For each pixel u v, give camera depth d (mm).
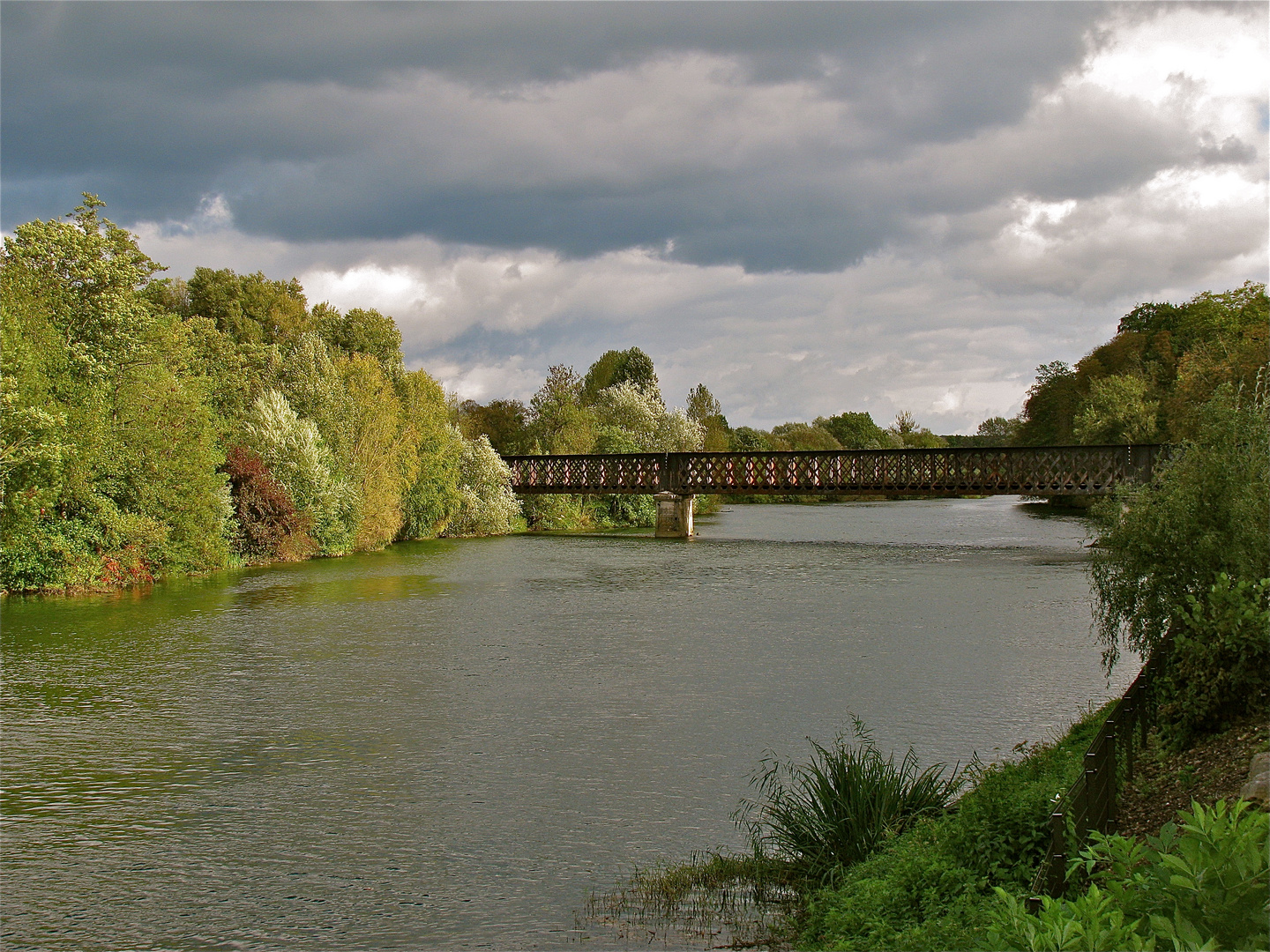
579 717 19312
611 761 16500
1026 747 16422
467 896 11422
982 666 23594
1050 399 107625
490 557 54719
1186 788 11164
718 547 61062
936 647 26250
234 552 49312
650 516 89250
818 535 71375
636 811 14141
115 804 14664
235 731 18562
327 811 14305
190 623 31203
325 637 28609
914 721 18547
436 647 26969
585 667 24078
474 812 14195
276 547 51562
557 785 15336
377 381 62000
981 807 10008
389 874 12062
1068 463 65500
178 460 43281
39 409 35344
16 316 37438
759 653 25641
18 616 32656
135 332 42688
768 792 14781
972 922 8141
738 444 137750
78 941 10508
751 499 140000
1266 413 16875
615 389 104375
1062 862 7871
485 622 31312
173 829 13641
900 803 11930
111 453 41094
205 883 11891
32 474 37125
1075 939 5098
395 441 62719
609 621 31391
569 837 13180
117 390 41969
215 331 64312
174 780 15742
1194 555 15898
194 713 19875
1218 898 5281
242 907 11227
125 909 11234
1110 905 5961
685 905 10695
